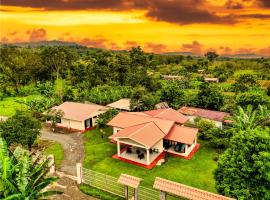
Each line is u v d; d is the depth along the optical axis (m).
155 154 33.09
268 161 17.41
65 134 40.81
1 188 14.19
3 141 17.53
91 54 129.75
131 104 50.53
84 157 32.31
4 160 15.12
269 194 17.28
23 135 30.14
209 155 33.34
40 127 33.28
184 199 23.02
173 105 53.75
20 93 81.38
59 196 22.66
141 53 109.06
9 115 54.03
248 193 17.61
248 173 18.05
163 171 29.03
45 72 95.12
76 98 63.53
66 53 91.88
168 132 33.91
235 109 45.34
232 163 19.02
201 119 41.81
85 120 42.94
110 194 23.06
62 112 43.22
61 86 85.38
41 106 54.81
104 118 42.84
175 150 33.84
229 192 18.31
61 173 27.20
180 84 85.56
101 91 70.31
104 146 35.88
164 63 158.75
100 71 84.62
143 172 28.72
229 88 81.62
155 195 23.41
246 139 19.33
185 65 139.25
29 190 14.95
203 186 26.02
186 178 27.55
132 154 32.81
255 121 33.91
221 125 41.59
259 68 135.00
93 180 25.58
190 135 33.47
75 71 90.19
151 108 50.22
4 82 80.62
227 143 33.75
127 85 79.44
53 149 34.72
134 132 31.77
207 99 51.84
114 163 30.73
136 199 21.12
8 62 87.00
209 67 134.62
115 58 109.94
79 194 23.11
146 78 77.25
